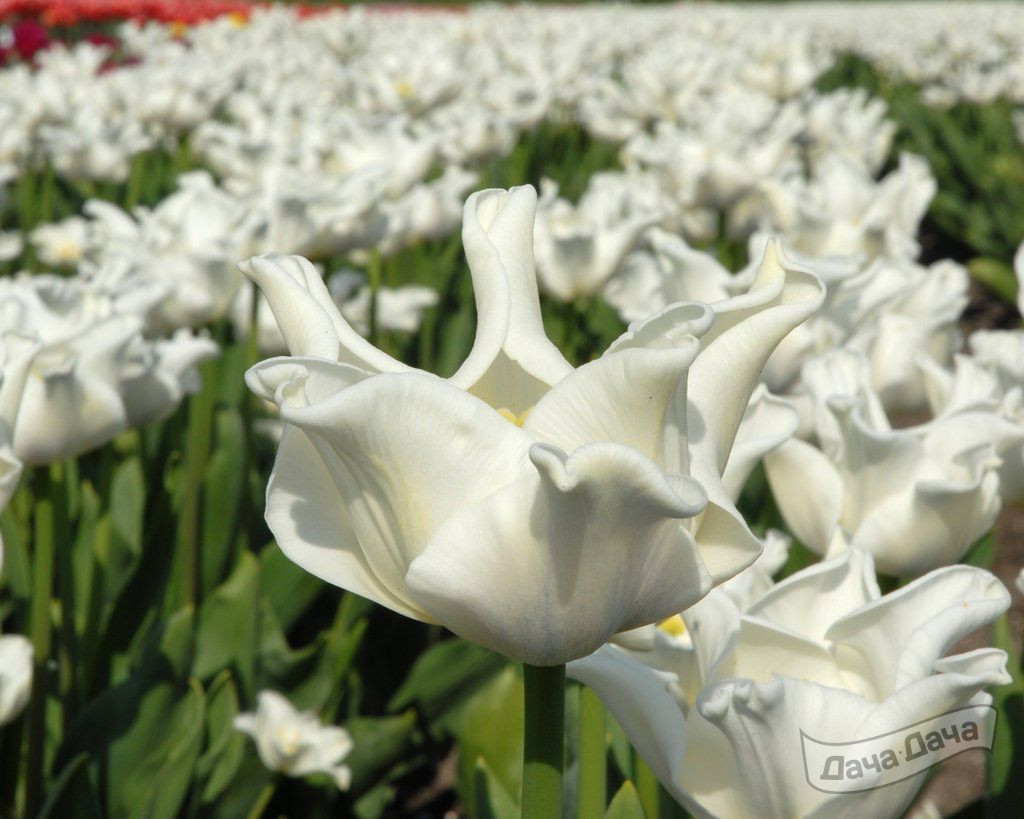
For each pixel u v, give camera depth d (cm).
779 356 48
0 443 32
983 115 221
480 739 49
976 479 35
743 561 21
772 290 21
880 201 67
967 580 24
